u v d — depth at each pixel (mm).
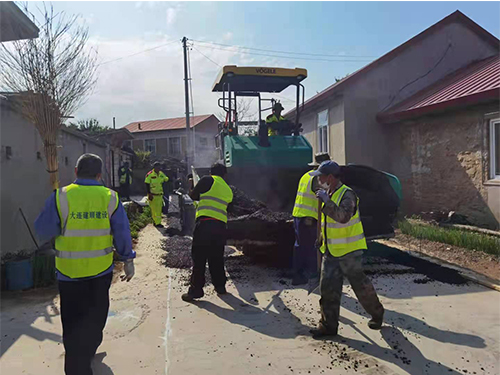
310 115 15188
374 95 11969
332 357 3652
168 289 5633
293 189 8180
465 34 12484
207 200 5281
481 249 7176
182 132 36375
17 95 6555
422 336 4031
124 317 4633
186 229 9859
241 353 3760
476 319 4414
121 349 3850
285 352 3762
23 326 4426
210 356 3707
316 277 5750
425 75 12227
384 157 12062
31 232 7039
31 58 6355
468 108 9383
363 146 11961
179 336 4137
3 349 3895
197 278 5133
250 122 9609
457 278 5824
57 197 3068
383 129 12008
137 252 7922
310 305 4988
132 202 13383
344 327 4285
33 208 7727
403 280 5816
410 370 3402
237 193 7250
